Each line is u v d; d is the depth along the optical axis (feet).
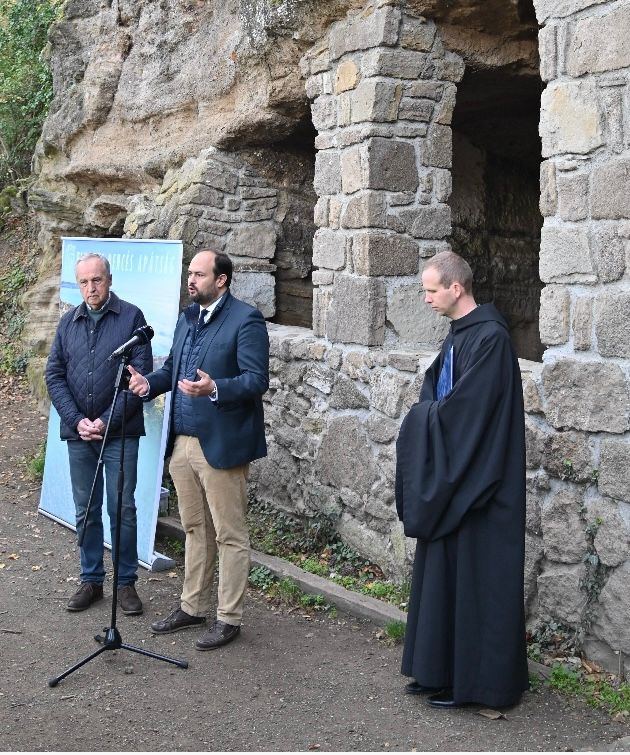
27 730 11.71
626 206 12.84
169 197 24.26
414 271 18.34
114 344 15.89
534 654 13.69
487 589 12.08
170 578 17.76
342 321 18.61
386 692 12.90
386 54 17.65
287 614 15.97
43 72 41.78
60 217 33.88
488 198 25.70
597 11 13.16
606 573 13.15
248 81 22.61
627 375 12.83
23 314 37.22
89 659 13.46
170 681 13.24
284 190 24.16
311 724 11.96
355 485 18.04
